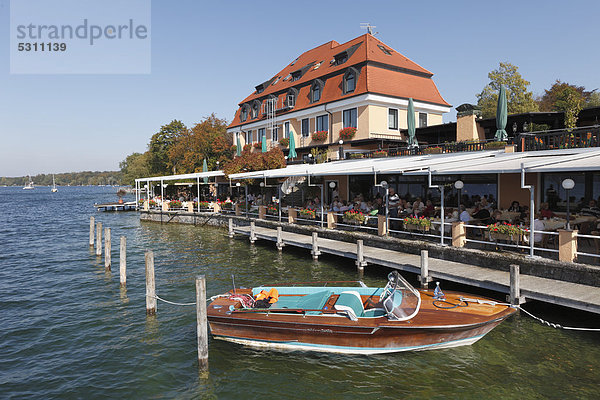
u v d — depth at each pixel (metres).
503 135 16.91
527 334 9.17
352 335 8.56
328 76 31.95
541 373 7.68
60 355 9.23
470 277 10.79
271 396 7.40
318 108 31.31
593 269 9.58
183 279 15.41
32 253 21.91
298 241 18.03
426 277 11.86
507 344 8.79
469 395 7.16
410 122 21.48
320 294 9.96
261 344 9.31
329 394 7.40
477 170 12.03
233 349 9.31
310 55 41.53
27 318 11.62
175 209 35.19
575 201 13.72
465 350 8.66
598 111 17.67
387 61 30.19
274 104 37.19
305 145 33.47
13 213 53.06
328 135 31.19
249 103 42.41
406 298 8.85
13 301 13.22
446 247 13.02
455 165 13.72
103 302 12.95
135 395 7.55
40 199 101.25
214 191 40.94
